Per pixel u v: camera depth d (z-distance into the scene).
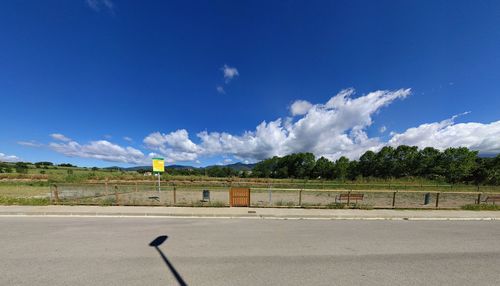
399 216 10.38
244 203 11.77
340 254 5.70
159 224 8.45
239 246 6.14
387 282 4.31
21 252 5.52
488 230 8.35
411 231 8.01
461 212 11.38
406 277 4.54
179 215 9.96
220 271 4.64
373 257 5.54
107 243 6.21
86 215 9.80
